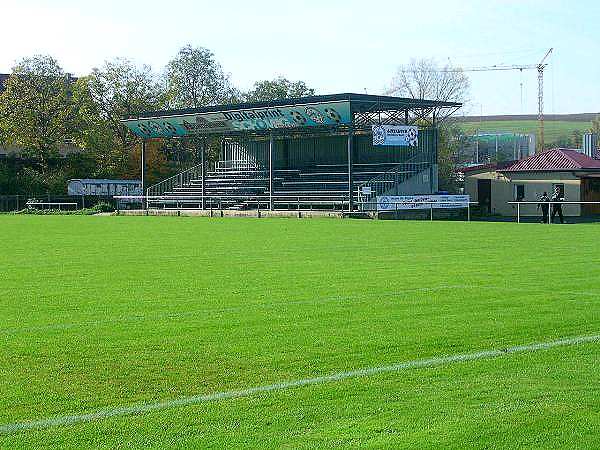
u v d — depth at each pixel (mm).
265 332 12016
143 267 21172
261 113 57688
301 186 64000
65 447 7141
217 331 12148
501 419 7668
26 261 23047
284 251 25641
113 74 82375
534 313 13406
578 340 11188
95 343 11367
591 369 9523
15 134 78188
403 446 7008
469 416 7770
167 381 9266
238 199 64375
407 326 12352
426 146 60844
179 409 8164
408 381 9070
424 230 36531
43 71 79750
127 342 11414
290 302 14836
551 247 26516
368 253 24672
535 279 17844
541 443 7059
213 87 93562
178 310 14102
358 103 54656
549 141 157750
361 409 8062
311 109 55031
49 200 71312
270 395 8609
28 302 15172
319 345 11055
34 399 8586
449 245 27562
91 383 9211
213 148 85562
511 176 60375
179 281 18125
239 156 71688
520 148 114188
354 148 64375
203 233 36000
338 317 13219
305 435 7328
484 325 12375
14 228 41438
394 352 10570
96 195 73938
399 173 58688
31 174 77688
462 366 9734
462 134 114062
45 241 31500
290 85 102125
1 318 13438
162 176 83188
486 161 109188
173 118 62719
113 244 29609
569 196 57906
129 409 8188
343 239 30891
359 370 9625
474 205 60375
